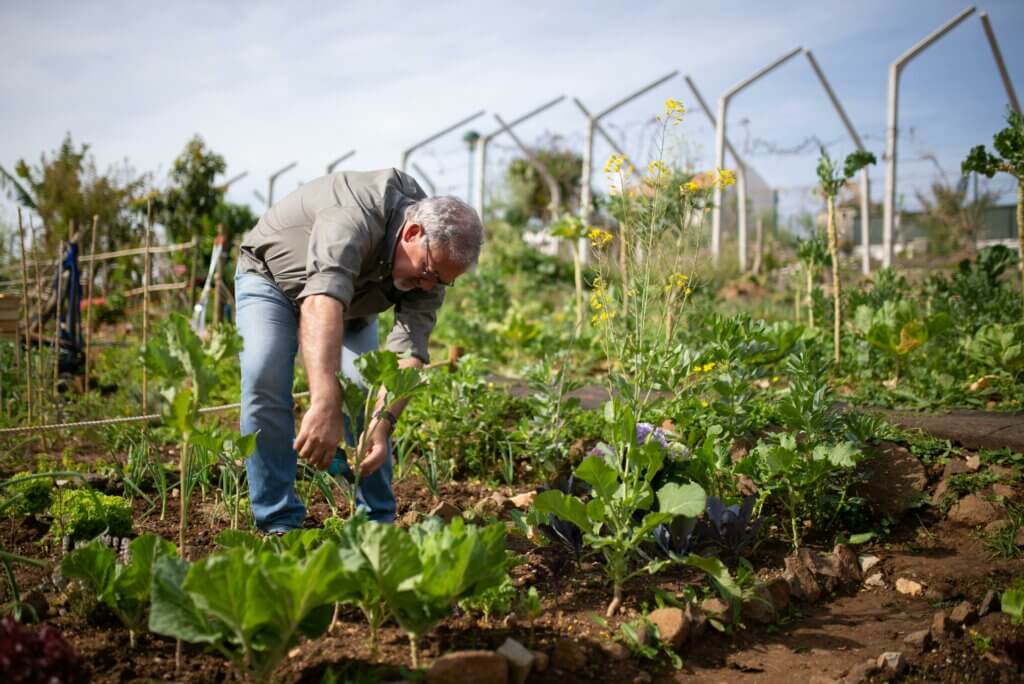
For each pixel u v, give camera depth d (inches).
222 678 83.6
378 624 87.0
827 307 281.1
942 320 205.9
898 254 673.6
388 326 358.3
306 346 99.5
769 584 113.3
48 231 608.1
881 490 145.8
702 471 130.3
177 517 138.4
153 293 503.2
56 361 212.7
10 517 129.1
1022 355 190.7
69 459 165.3
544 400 169.2
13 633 67.4
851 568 126.0
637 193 204.1
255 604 72.4
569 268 621.6
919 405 183.9
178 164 631.8
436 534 85.0
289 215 116.3
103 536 114.6
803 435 152.7
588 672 91.6
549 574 118.5
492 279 450.6
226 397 239.0
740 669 96.7
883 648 101.3
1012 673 93.1
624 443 110.7
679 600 108.8
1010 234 676.1
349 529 84.0
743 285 523.2
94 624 94.0
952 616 105.4
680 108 135.7
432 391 178.2
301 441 96.2
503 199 805.9
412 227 109.6
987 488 141.4
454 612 100.7
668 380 151.3
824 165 231.0
